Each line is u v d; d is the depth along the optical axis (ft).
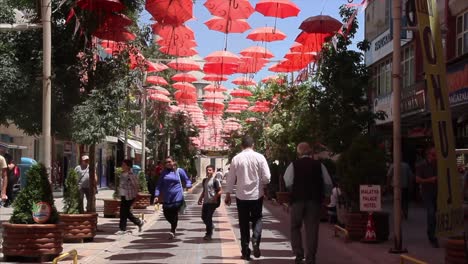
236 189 34.81
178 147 140.67
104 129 43.29
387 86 98.73
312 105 61.26
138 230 52.54
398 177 38.52
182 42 52.75
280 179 93.81
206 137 168.86
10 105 45.32
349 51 57.93
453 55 70.33
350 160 45.55
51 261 33.60
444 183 25.54
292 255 37.58
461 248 29.22
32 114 45.55
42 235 33.19
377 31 103.60
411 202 85.71
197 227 57.06
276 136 88.28
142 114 96.37
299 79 66.23
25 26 35.94
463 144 70.49
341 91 57.06
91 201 48.85
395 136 38.83
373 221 43.19
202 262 35.14
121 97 44.80
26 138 99.55
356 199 45.21
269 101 94.84
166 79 94.63
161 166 87.61
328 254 38.63
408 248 40.11
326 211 58.80
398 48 39.04
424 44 26.45
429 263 33.58
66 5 42.70
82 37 44.73
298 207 32.09
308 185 32.01
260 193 34.65
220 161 261.85
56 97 44.60
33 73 45.29
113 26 42.47
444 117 26.25
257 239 34.55
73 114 43.68
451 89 63.21
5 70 44.47
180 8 35.94
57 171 115.03
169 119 123.95
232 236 49.16
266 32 59.36
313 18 51.44
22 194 34.01
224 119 156.87
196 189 167.43
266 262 34.88
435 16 27.09
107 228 54.24
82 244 42.37
